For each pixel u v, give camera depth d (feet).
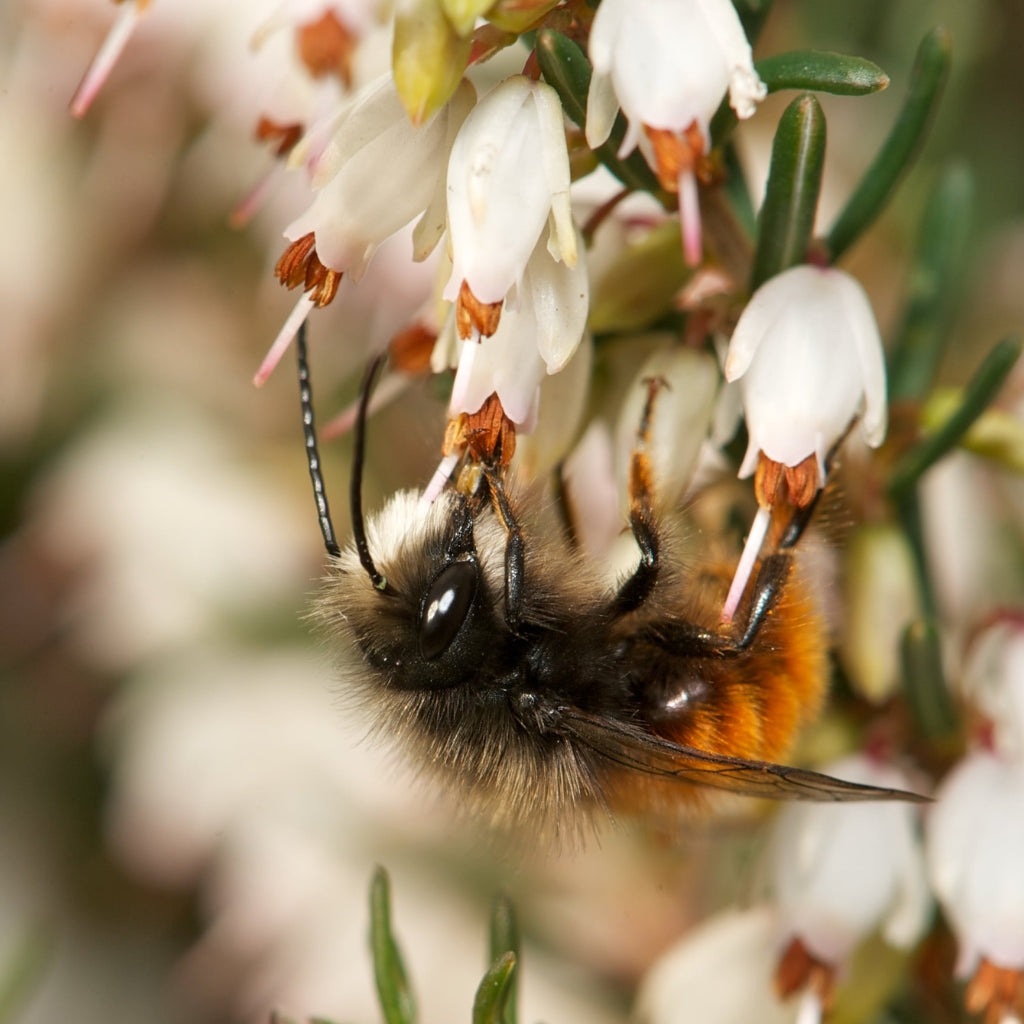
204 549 0.70
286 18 0.48
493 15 0.44
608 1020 0.59
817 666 0.49
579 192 0.48
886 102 0.62
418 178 0.45
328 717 0.68
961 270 0.51
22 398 0.70
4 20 0.65
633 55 0.44
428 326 0.48
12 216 0.66
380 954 0.47
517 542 0.48
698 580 0.50
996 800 0.48
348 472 0.70
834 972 0.49
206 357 0.70
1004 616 0.49
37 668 0.74
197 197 0.66
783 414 0.45
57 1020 0.70
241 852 0.67
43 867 0.72
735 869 0.57
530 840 0.50
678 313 0.48
